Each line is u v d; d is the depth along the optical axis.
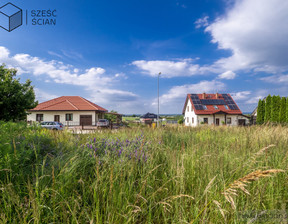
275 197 2.21
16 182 2.25
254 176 1.24
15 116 12.40
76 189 2.27
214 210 1.82
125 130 7.42
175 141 5.65
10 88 12.13
